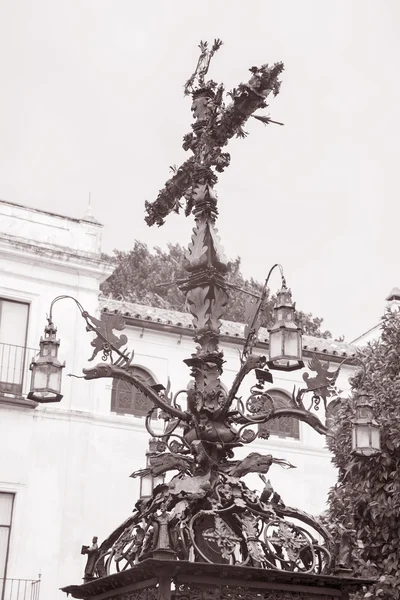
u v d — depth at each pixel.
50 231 18.33
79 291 18.16
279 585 4.27
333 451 10.20
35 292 17.69
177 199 6.14
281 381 19.16
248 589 4.20
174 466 4.91
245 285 28.81
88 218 18.86
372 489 9.41
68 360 17.58
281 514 4.85
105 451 17.42
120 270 31.30
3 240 17.42
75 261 18.09
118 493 17.27
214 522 4.57
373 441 6.27
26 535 16.23
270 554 4.60
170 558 4.05
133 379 5.33
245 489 4.78
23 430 16.75
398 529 9.09
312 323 30.70
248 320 5.83
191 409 5.10
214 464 4.88
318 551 4.72
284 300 5.73
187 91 6.10
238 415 5.24
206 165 5.64
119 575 4.30
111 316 5.57
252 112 5.58
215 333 5.29
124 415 17.81
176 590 4.05
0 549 16.02
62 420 17.16
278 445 19.16
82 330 17.88
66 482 16.83
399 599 8.94
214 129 5.67
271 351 5.61
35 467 16.66
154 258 32.62
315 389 5.62
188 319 19.27
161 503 4.70
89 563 4.95
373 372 10.17
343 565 4.61
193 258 5.43
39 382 5.90
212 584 4.10
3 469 16.38
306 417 5.50
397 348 10.26
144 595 4.26
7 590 15.77
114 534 5.02
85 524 16.78
